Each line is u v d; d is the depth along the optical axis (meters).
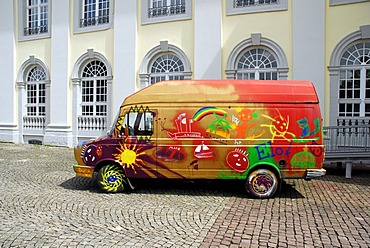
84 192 7.53
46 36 17.66
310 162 7.03
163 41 14.67
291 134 7.06
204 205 6.53
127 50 15.38
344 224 5.45
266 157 7.04
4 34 18.69
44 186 8.09
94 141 7.60
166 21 14.68
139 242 4.63
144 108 7.41
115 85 15.68
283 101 7.12
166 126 7.30
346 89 12.29
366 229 5.22
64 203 6.58
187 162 7.23
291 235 4.94
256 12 13.17
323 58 12.23
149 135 7.36
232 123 7.12
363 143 10.51
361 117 11.95
